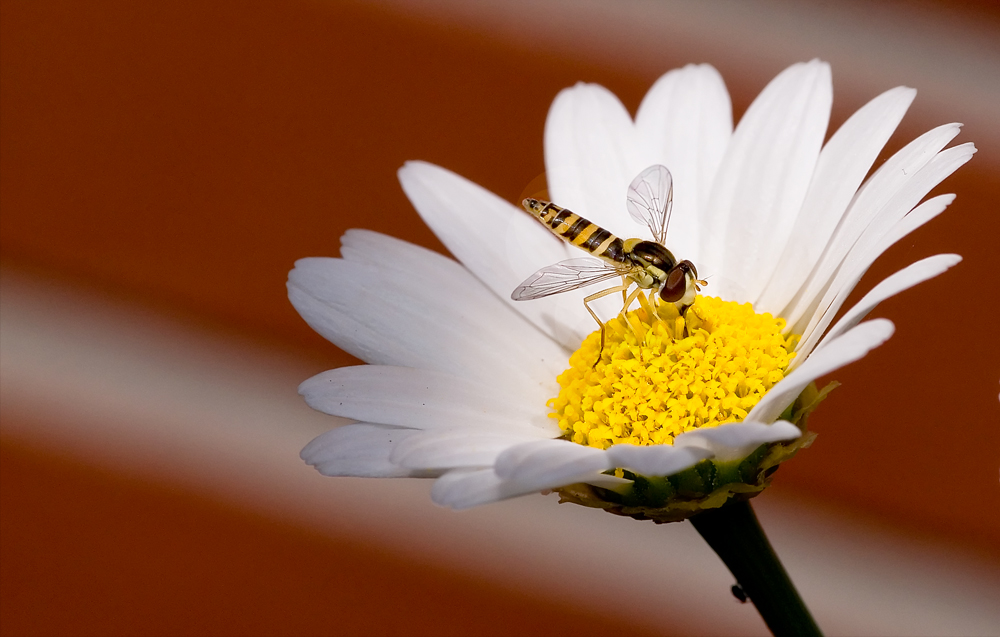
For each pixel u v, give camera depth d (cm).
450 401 17
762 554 17
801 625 17
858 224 17
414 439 17
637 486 17
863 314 16
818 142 17
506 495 16
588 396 17
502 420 17
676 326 17
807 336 17
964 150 16
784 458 17
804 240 17
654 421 17
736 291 17
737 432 16
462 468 17
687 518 17
